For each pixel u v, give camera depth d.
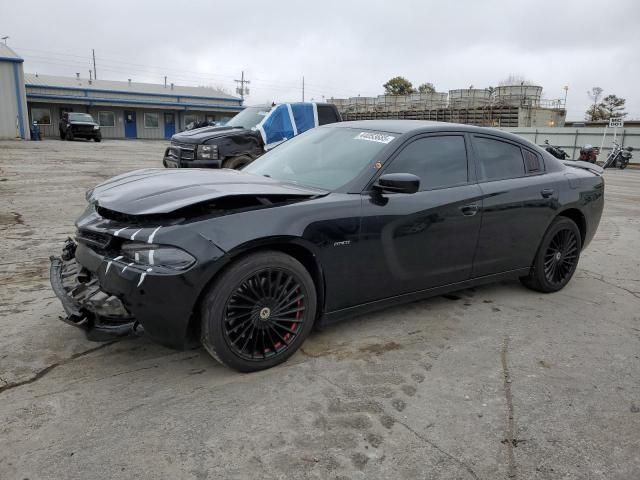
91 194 3.43
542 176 4.50
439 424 2.59
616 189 14.18
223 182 3.30
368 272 3.38
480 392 2.91
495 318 4.05
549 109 41.16
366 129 3.97
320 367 3.12
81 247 3.03
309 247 3.05
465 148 4.02
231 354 2.87
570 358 3.40
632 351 3.55
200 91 49.53
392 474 2.21
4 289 4.22
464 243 3.88
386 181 3.21
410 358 3.29
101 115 38.97
